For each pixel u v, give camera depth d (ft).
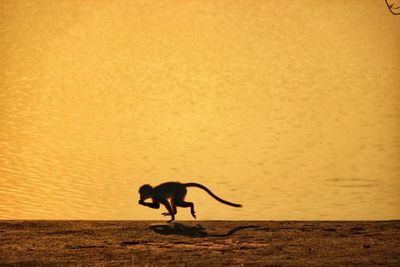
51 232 87.61
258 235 86.94
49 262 73.92
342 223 94.17
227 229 90.33
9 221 93.25
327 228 91.04
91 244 81.92
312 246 81.35
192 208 94.12
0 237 84.64
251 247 81.00
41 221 93.61
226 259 75.46
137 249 79.77
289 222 94.99
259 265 72.95
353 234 87.61
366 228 91.04
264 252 78.59
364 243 82.89
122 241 83.46
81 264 73.31
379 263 74.08
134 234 87.10
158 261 74.54
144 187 93.20
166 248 80.43
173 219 94.17
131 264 73.36
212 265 72.95
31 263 73.56
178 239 84.79
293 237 85.92
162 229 89.97
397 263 74.08
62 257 75.97
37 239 84.02
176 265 73.00
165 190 93.66
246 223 93.91
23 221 93.40
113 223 93.15
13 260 74.64
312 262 74.28
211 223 93.66
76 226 91.04
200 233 87.81
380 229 90.43
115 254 77.41
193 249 79.97
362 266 72.90
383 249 79.97
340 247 80.89
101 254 77.36
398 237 85.97
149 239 84.58
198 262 74.23
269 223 94.07
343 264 73.56
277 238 85.35
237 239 84.79
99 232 88.02
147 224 92.79
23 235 85.92
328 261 74.64
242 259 75.46
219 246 81.46
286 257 76.38
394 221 95.61
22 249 79.25
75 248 79.97
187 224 92.89
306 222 95.04
